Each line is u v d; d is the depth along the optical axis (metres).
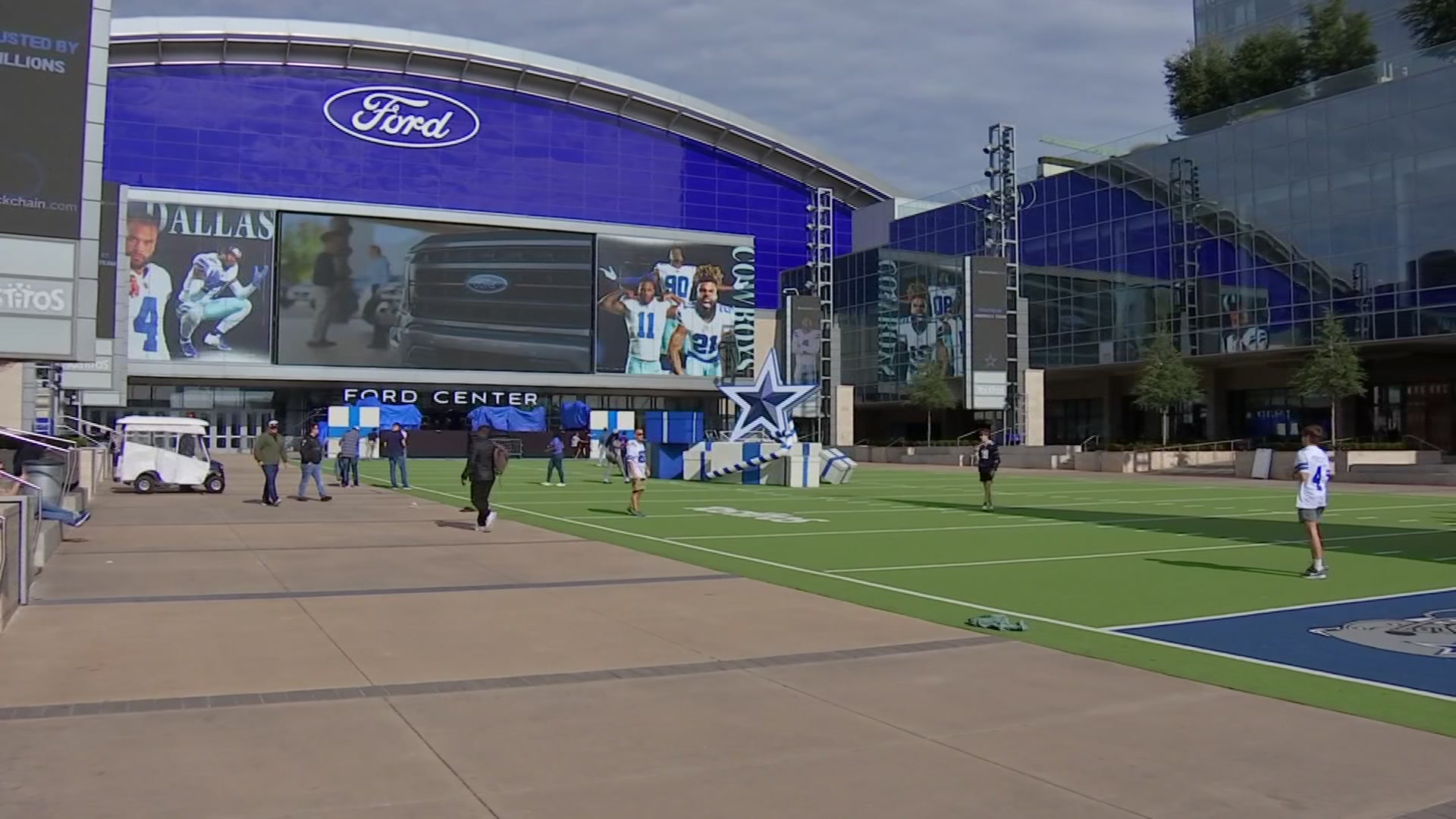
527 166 84.12
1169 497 30.69
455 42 80.94
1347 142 46.75
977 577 13.53
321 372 70.88
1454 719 6.90
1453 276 42.53
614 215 86.69
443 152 81.69
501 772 5.70
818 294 65.38
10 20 16.64
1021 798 5.41
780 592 12.05
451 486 33.16
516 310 75.69
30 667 7.94
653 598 11.52
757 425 38.50
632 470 23.08
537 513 23.14
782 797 5.38
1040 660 8.60
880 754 6.10
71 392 40.78
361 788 5.41
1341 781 5.70
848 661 8.48
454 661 8.32
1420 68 44.47
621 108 87.25
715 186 90.50
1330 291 47.09
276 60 77.69
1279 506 27.06
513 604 11.06
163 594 11.41
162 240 67.69
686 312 80.06
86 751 5.93
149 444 28.78
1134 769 5.87
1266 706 7.21
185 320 67.94
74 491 20.41
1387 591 12.54
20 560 10.34
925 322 65.69
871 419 80.06
